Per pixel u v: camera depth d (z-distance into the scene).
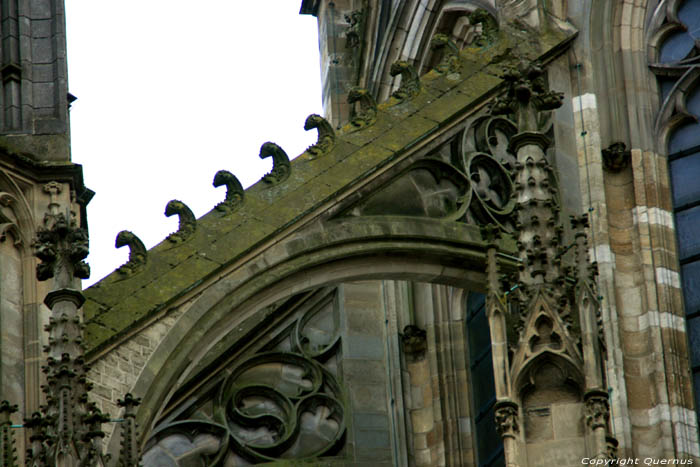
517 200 51.75
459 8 71.31
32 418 49.16
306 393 67.44
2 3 57.62
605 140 62.53
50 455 48.66
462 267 58.38
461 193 59.06
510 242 58.75
